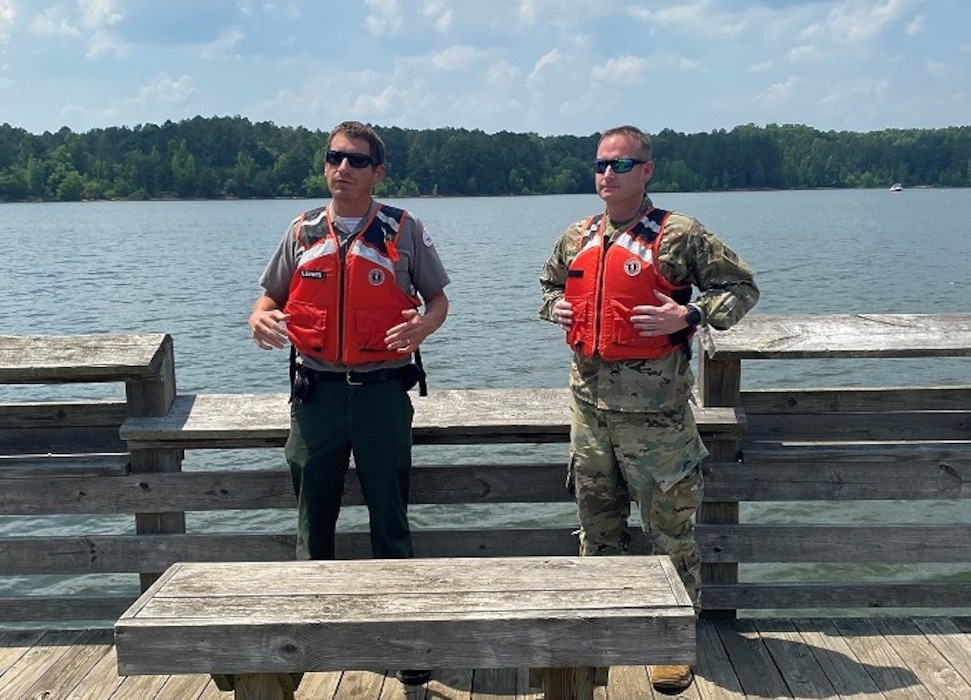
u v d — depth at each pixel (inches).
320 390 136.9
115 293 1093.1
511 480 157.0
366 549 156.6
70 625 241.3
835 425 161.5
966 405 159.8
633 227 135.9
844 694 134.3
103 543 156.3
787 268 1273.4
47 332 820.0
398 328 133.0
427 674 138.6
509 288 1053.8
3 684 140.6
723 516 157.2
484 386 554.9
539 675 123.8
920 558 154.1
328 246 135.0
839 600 155.9
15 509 155.6
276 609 100.9
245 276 1285.7
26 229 2770.7
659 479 135.7
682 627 98.0
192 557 156.6
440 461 378.9
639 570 109.2
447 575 108.7
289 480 156.2
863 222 2603.3
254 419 154.6
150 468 157.0
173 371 160.4
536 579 107.3
